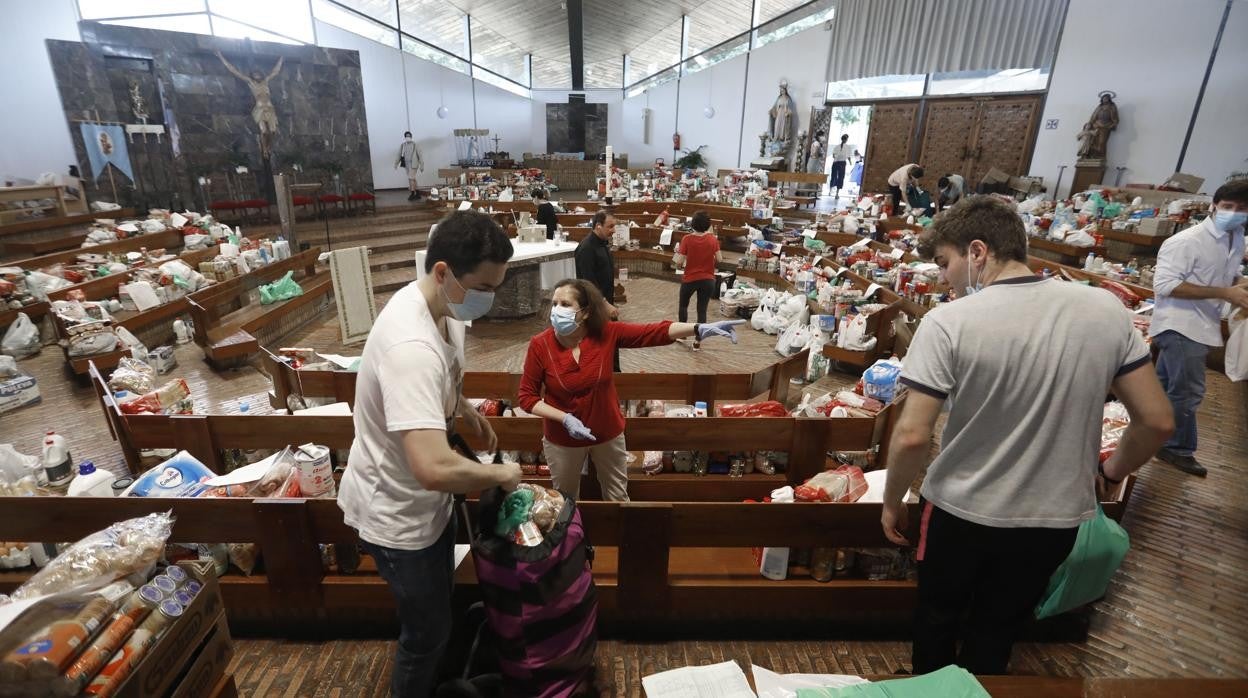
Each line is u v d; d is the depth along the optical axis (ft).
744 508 7.36
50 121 36.58
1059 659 7.64
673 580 7.78
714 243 20.80
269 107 43.11
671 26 67.00
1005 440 4.83
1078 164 39.88
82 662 4.11
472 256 4.72
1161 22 35.86
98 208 34.40
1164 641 7.93
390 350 4.66
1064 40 40.75
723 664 5.90
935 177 49.88
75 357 16.35
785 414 11.69
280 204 28.32
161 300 20.63
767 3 60.03
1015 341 4.60
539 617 5.91
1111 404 11.36
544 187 50.37
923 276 20.48
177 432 10.33
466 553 7.52
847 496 8.41
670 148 74.90
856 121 59.62
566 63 75.36
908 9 48.26
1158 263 11.03
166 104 38.88
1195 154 35.29
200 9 44.37
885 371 12.66
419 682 5.87
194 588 5.23
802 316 22.02
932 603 5.73
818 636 7.94
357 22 55.31
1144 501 10.98
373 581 7.48
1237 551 9.71
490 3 57.77
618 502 7.25
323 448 8.71
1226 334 16.85
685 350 21.11
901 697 3.97
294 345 21.57
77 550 4.92
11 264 21.49
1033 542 4.95
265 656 7.43
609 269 17.61
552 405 8.73
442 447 4.55
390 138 60.23
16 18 35.01
